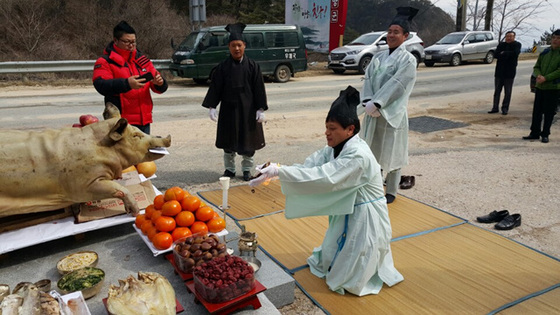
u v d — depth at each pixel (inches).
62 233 135.1
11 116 358.6
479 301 128.8
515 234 174.2
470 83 616.4
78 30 735.7
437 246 162.4
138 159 142.8
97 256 128.2
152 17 758.5
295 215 129.2
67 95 470.0
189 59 553.9
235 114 215.9
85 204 147.2
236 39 207.9
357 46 724.0
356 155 118.6
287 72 642.8
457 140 326.0
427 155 286.0
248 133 219.3
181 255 118.5
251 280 109.2
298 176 117.4
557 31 295.6
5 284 113.3
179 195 136.3
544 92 308.3
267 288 120.5
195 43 559.2
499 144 313.7
